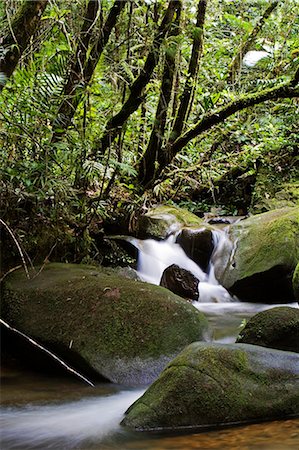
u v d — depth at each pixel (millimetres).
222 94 6969
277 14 9070
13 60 3754
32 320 3596
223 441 2070
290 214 6246
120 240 6211
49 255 4555
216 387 2314
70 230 5211
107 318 3418
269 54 8914
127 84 5492
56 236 4980
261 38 9156
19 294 3828
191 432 2219
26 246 4668
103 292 3611
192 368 2369
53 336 3412
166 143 6137
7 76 3762
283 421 2264
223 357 2410
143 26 5430
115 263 6016
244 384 2344
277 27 9086
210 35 7625
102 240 6031
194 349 2469
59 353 3381
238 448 1979
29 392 3055
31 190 4387
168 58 5766
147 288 3686
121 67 5609
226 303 5762
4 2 3871
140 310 3465
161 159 6203
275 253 5707
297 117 8531
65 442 2287
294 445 1964
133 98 5539
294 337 3014
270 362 2449
